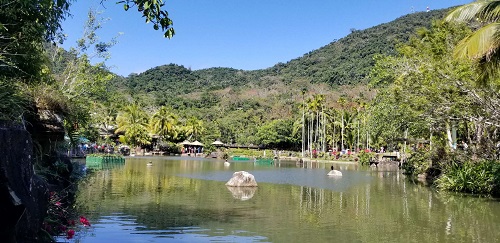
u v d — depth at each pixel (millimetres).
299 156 65000
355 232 8836
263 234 8422
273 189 17000
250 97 124062
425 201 13977
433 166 22469
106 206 11148
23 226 6164
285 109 98312
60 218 8992
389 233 8781
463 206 12836
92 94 17672
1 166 5539
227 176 22281
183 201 12555
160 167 29719
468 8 11891
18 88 8492
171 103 110875
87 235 7801
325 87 128500
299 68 166125
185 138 73938
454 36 18406
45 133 10320
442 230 9172
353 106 75312
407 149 33094
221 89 146500
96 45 17109
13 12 7520
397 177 25312
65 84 16109
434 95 17500
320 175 25703
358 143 63875
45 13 8234
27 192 6281
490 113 16281
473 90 16156
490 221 10281
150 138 65188
